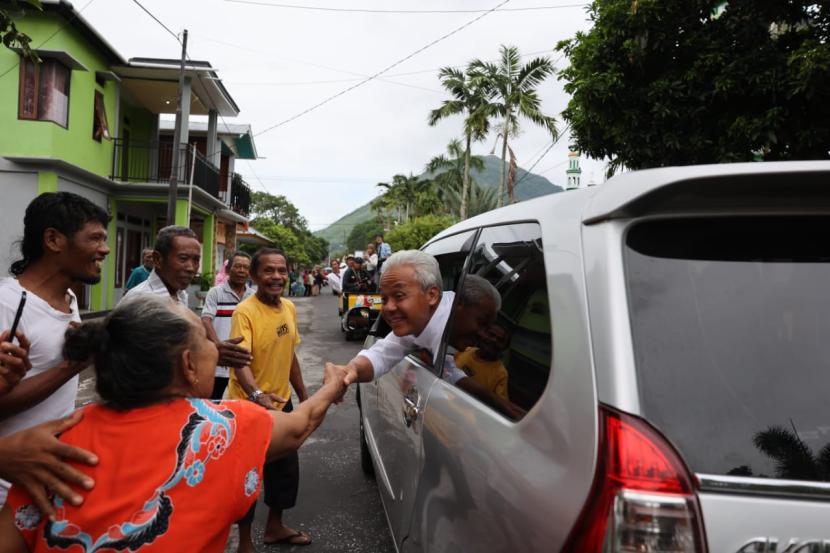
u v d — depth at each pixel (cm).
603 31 787
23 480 123
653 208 135
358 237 11006
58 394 202
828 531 115
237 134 2567
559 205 176
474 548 166
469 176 3475
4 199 1363
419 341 255
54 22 1352
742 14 712
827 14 700
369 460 450
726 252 137
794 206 133
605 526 117
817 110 692
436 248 331
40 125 1355
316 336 1387
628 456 117
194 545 125
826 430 122
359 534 362
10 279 197
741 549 113
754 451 119
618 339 127
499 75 2447
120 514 122
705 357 127
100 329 132
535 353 158
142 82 1814
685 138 754
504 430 162
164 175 2106
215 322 440
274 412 155
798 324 131
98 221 207
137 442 127
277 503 344
